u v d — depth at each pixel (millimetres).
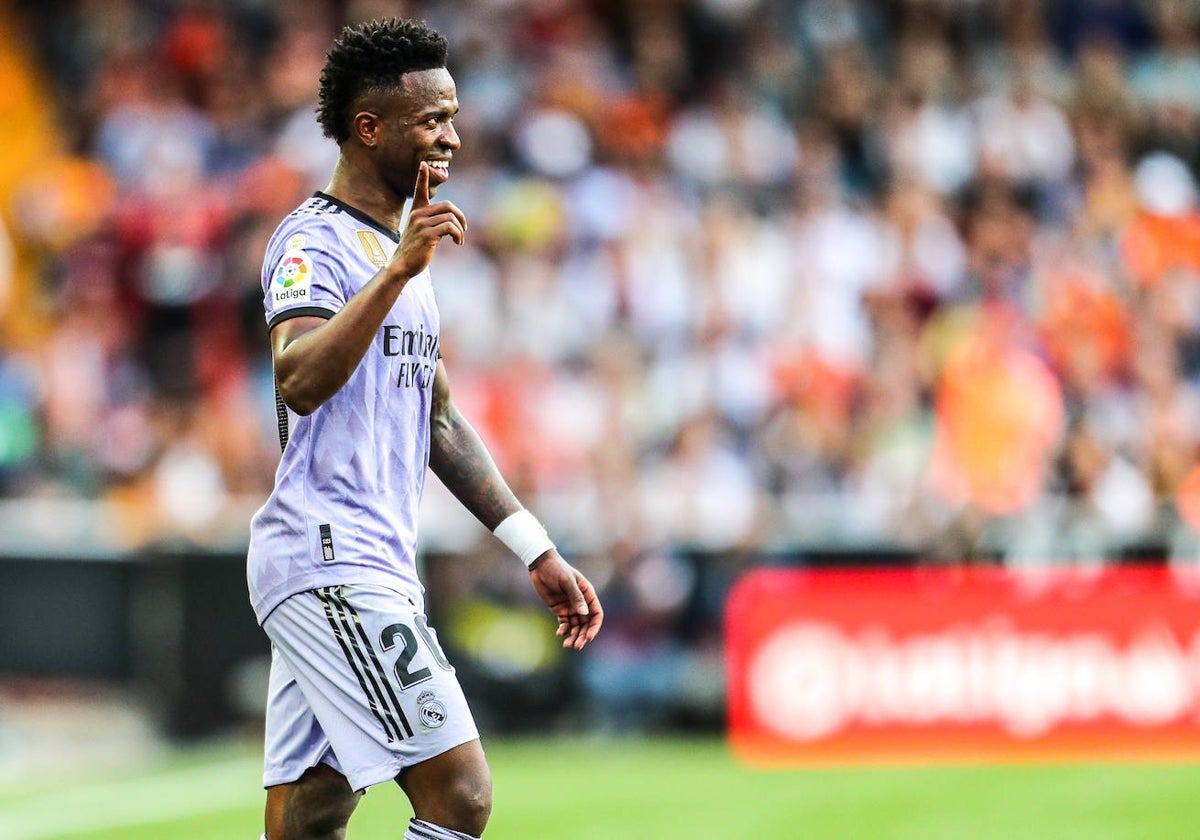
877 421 41719
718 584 35438
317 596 13906
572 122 49469
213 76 52094
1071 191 52094
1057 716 32781
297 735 14328
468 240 46594
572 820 26531
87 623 35500
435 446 15297
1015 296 47219
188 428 40406
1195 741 32906
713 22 54500
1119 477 39844
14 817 27125
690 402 42062
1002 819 26625
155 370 44312
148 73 52406
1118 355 45875
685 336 44906
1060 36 56812
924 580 32875
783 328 44781
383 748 13844
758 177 50469
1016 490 39531
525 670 34656
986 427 40469
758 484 39219
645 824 26234
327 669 13938
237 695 35000
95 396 43094
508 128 49094
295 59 51375
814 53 54625
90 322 44844
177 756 33188
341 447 13961
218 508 36281
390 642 13812
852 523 35719
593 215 47344
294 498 13992
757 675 32562
